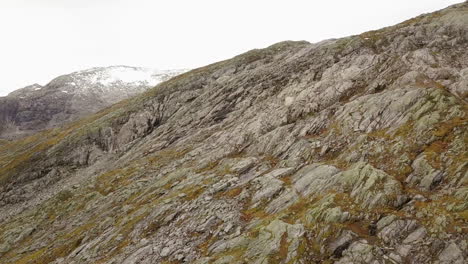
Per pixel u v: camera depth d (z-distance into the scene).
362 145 26.34
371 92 33.88
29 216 46.75
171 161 43.50
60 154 66.94
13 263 34.50
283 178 27.67
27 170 65.06
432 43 38.28
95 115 97.50
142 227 28.92
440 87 28.61
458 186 19.14
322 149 28.94
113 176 47.78
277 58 64.25
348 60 42.75
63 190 49.84
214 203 27.92
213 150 40.31
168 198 31.67
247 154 35.66
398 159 23.16
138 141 62.19
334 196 21.89
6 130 193.00
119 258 25.70
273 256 19.66
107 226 33.03
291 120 37.31
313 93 38.91
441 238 16.89
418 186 20.61
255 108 45.34
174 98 71.50
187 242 24.42
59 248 33.09
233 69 75.69
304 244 19.58
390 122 27.23
